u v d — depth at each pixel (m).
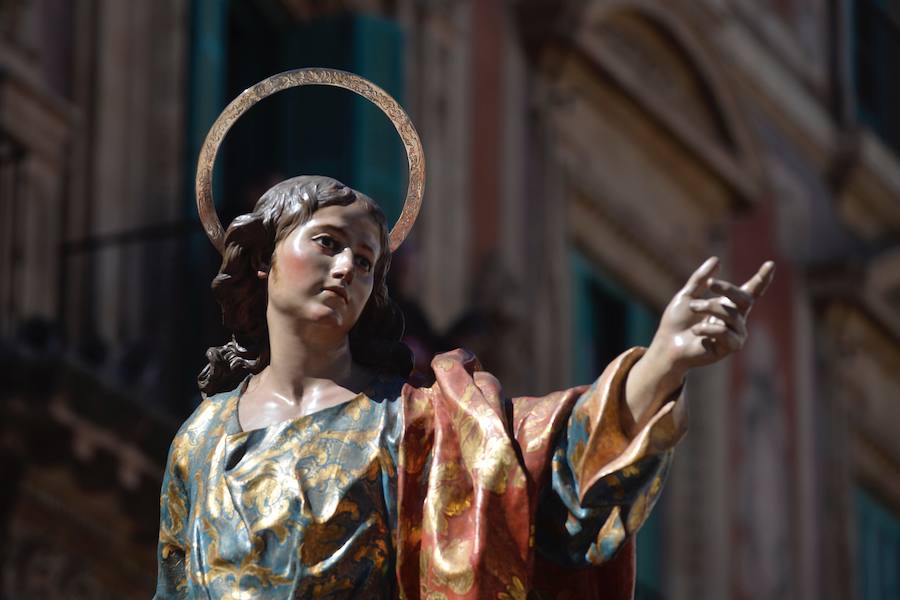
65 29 22.80
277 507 6.13
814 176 37.94
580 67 31.22
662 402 5.98
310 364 6.45
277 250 6.48
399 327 6.66
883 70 40.59
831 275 36.75
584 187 31.17
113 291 22.38
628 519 5.99
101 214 22.59
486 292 27.72
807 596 35.19
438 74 28.47
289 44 26.08
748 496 34.12
